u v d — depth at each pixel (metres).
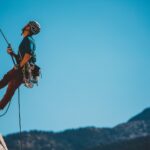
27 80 12.80
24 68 12.74
